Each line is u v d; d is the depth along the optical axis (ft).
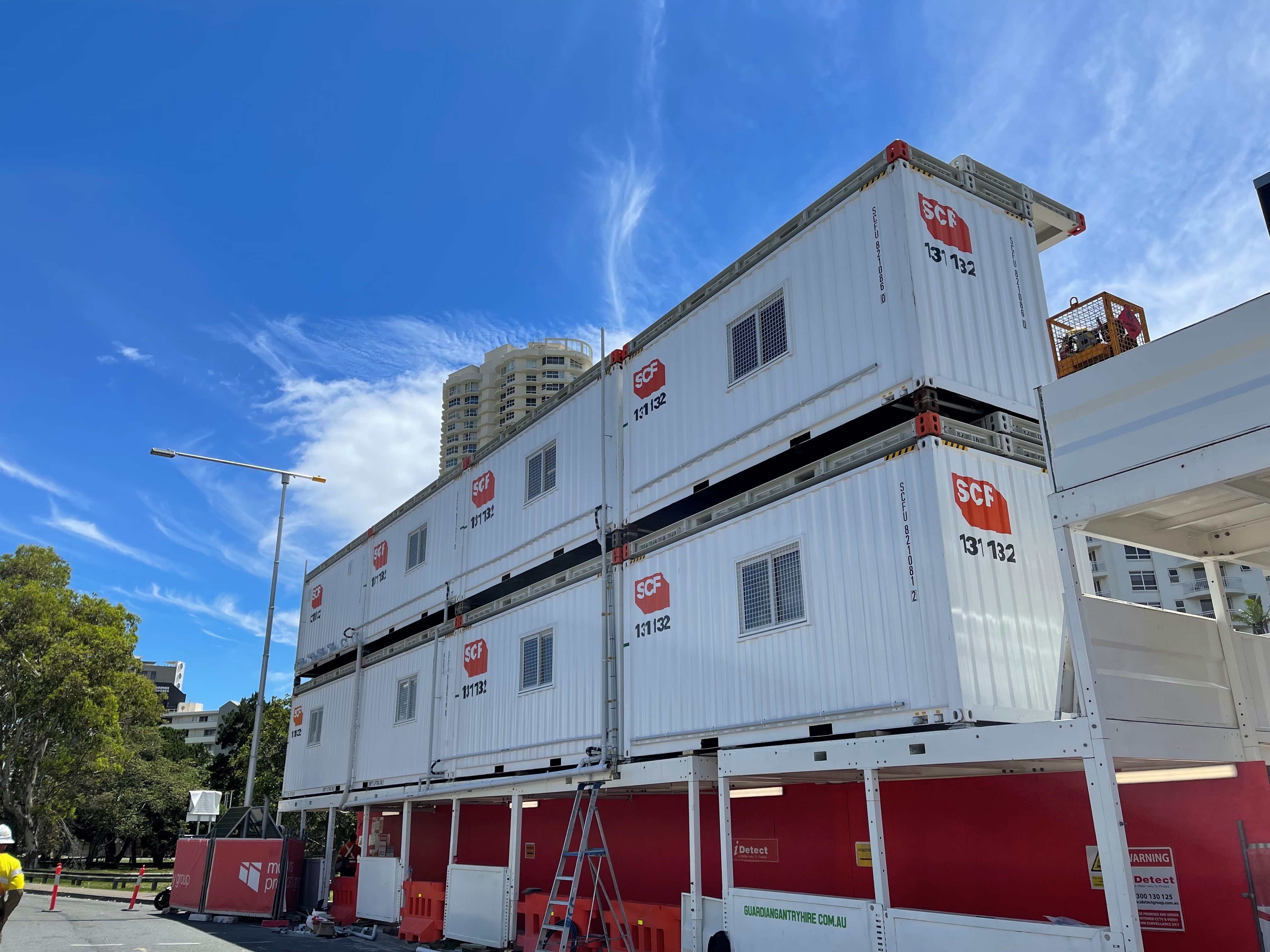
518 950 43.86
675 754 36.96
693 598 37.32
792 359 35.37
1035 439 31.94
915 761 26.35
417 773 58.23
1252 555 28.55
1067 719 22.74
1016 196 36.40
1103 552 233.35
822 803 36.60
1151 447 21.59
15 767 132.77
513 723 48.80
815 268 35.04
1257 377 19.72
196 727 441.27
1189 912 26.96
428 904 51.85
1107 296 31.58
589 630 43.68
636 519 42.70
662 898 43.62
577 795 41.04
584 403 48.42
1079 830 28.53
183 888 69.87
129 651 136.46
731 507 36.17
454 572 59.82
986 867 30.68
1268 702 27.99
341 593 79.66
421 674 60.64
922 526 28.17
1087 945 20.88
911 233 31.35
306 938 54.24
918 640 27.61
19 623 130.72
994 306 33.22
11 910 33.94
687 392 40.88
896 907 32.89
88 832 203.92
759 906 30.42
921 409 29.58
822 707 30.48
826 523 31.68
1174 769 27.76
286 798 80.69
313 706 79.71
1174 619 25.98
